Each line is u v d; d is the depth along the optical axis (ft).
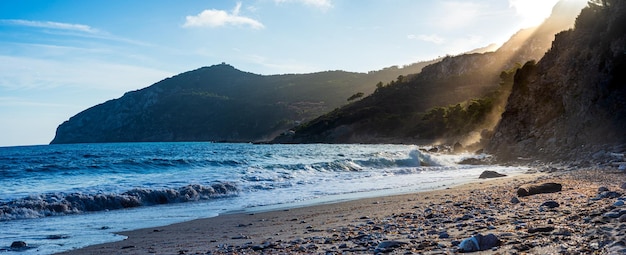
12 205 43.09
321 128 473.26
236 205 48.83
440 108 381.60
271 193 58.85
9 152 227.61
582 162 85.10
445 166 110.52
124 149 280.51
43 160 136.46
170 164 100.37
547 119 143.84
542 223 20.16
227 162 106.83
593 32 129.08
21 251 27.25
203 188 56.75
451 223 25.13
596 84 117.19
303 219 35.91
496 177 71.72
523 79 162.09
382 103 486.79
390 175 84.43
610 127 107.76
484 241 16.62
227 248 24.39
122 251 26.11
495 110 248.32
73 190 53.93
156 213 44.47
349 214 36.52
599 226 16.62
